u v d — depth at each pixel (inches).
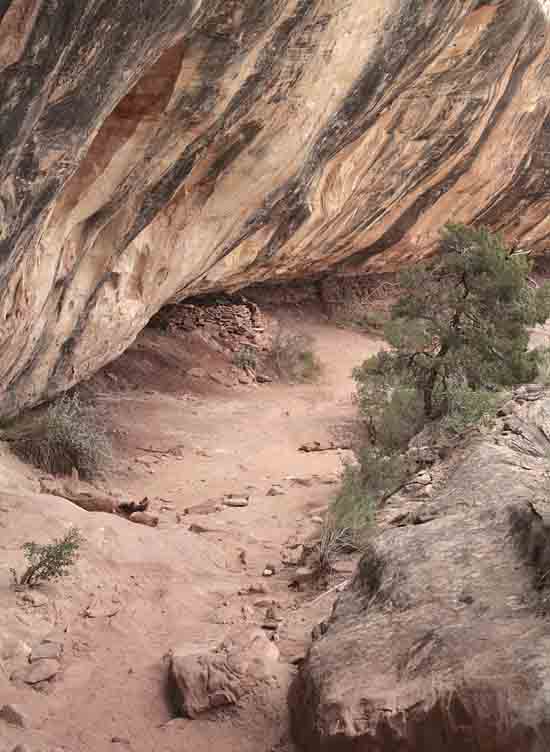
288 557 265.3
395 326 369.7
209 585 244.1
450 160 621.0
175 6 220.5
